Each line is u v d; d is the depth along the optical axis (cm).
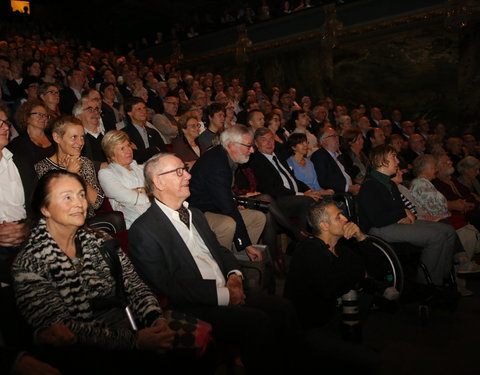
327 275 235
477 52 1070
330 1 1214
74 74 665
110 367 162
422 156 414
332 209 254
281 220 381
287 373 205
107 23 1812
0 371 136
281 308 213
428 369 250
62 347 154
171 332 173
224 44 1427
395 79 1191
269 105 852
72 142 307
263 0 1401
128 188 330
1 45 916
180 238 217
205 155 339
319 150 506
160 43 1557
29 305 158
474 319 320
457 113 1118
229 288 213
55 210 170
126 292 195
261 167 438
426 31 1126
